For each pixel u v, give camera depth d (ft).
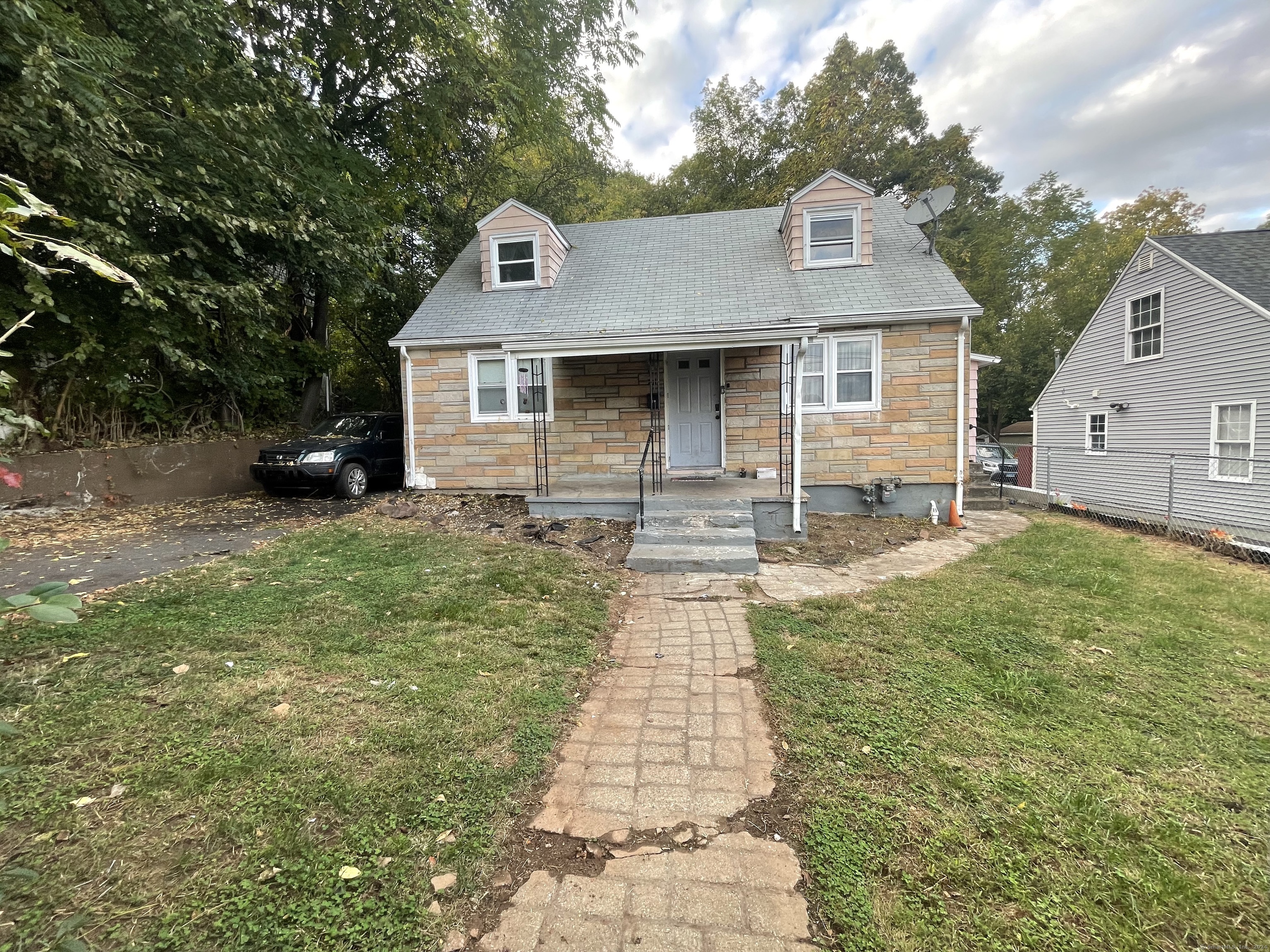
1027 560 21.40
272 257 33.06
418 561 18.61
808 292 29.81
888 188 80.69
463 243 54.08
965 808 7.30
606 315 30.32
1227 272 36.27
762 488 26.86
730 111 77.46
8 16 17.74
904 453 28.73
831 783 7.87
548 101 43.57
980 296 90.89
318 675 10.60
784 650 12.65
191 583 15.33
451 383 31.86
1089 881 6.13
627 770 8.27
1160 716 9.76
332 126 39.52
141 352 27.84
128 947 5.08
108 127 20.75
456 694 10.13
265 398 37.99
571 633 13.53
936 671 11.53
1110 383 46.16
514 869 6.32
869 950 5.35
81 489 26.20
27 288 20.79
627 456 31.37
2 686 9.36
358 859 6.27
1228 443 34.94
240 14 27.27
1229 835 6.89
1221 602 16.74
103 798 6.97
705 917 5.71
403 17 34.81
